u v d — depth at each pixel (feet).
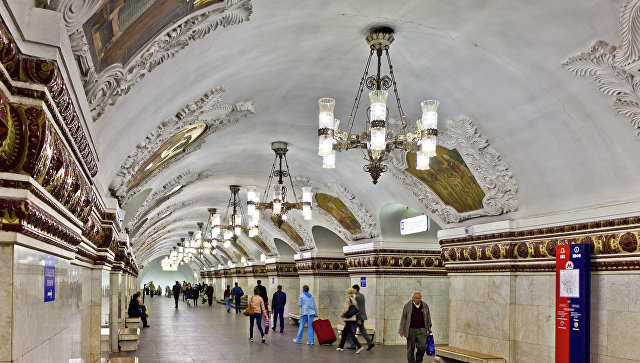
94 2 7.77
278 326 68.33
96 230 18.80
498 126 27.43
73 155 9.58
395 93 26.71
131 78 13.00
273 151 43.75
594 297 25.12
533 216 30.07
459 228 36.22
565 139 24.89
